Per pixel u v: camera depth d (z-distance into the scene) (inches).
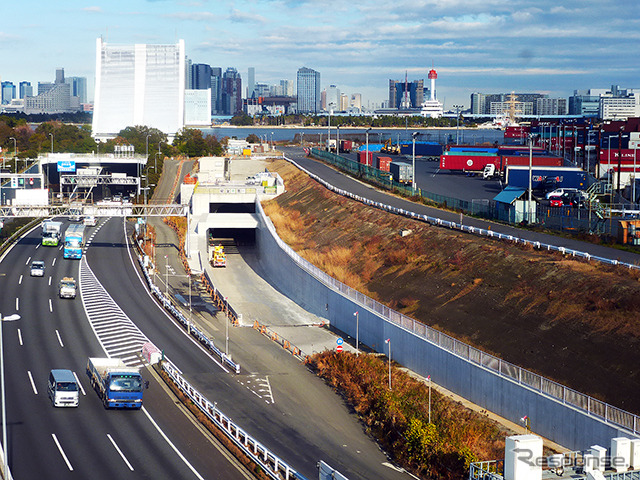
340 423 2374.5
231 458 2060.8
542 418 2185.0
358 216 4729.3
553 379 2354.8
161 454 2066.9
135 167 7726.4
